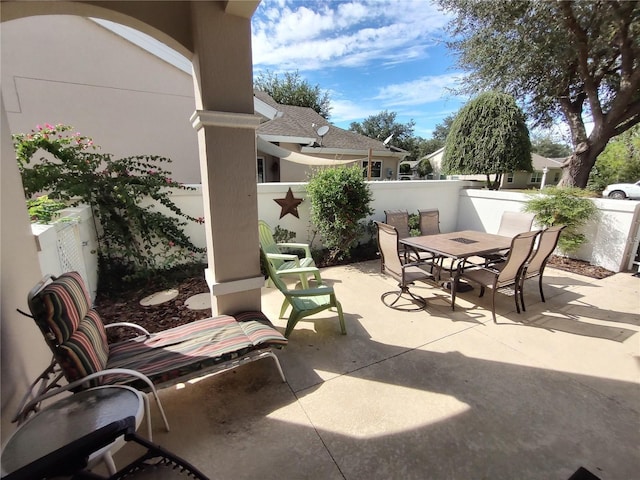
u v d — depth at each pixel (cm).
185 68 698
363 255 655
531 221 522
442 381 262
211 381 263
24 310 198
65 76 615
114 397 166
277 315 390
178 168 736
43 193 466
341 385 258
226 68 248
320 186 569
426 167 2567
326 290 325
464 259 445
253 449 198
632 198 1534
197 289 463
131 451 196
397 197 738
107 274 467
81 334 185
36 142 416
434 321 372
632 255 545
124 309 401
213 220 271
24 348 192
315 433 210
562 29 589
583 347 314
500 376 269
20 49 580
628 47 579
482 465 186
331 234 585
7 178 192
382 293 462
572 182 793
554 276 527
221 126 256
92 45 624
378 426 216
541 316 383
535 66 689
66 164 437
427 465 187
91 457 131
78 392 174
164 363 215
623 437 206
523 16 624
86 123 644
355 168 600
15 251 192
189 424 218
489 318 379
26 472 109
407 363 288
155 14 229
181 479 126
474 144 873
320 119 1530
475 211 796
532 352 305
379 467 185
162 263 507
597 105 704
